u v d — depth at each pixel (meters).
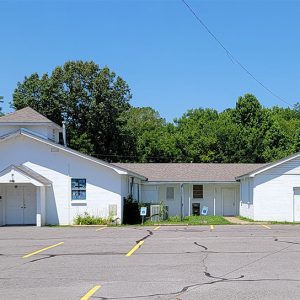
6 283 11.24
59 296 9.79
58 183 31.38
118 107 59.38
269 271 12.51
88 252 16.67
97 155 59.34
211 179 41.06
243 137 62.16
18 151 31.53
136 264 13.86
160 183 40.94
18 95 57.72
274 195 33.47
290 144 63.75
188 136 63.28
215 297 9.55
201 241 19.81
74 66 58.56
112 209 31.27
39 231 26.05
